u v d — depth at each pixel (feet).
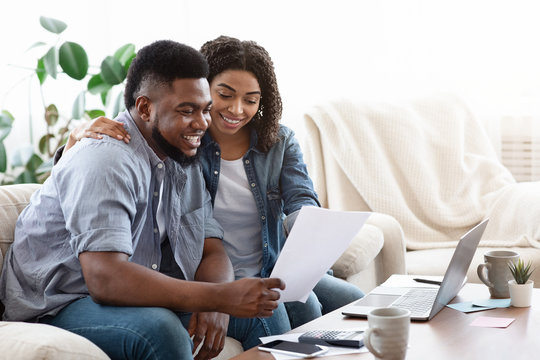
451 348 4.08
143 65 5.08
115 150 4.84
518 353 3.93
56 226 4.96
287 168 6.57
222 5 12.23
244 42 6.33
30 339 3.89
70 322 4.61
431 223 8.92
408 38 11.26
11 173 11.73
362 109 9.29
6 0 11.75
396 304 5.06
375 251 7.37
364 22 11.46
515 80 10.81
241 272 6.14
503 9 10.77
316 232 4.61
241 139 6.45
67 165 4.82
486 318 4.66
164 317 4.46
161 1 12.46
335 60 11.69
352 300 6.19
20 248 5.14
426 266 7.76
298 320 5.80
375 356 3.79
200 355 4.93
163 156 5.31
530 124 10.80
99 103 12.42
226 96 6.14
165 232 5.42
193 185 5.78
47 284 4.94
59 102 12.06
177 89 4.99
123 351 4.42
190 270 5.51
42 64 11.02
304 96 11.92
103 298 4.55
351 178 8.80
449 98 9.83
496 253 5.37
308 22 11.77
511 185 8.92
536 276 7.57
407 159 9.11
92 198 4.62
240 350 5.44
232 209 6.30
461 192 9.09
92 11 12.37
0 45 11.75
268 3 11.96
